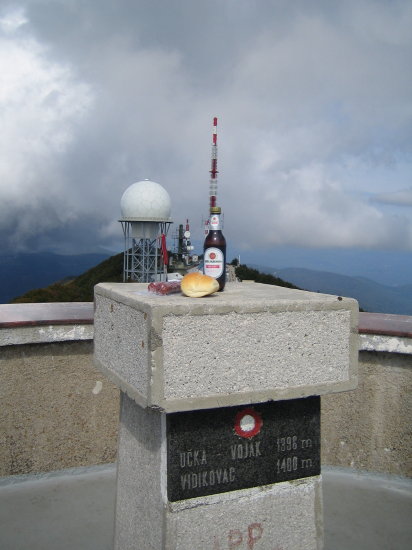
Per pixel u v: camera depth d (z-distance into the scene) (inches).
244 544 90.0
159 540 86.7
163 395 77.1
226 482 88.2
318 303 86.7
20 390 144.6
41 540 117.4
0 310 155.2
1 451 143.8
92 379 151.2
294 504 93.7
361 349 146.6
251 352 82.5
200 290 87.4
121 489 103.8
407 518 128.3
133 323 83.6
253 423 90.0
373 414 149.2
